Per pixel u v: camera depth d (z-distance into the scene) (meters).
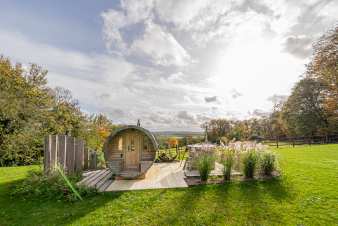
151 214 5.07
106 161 8.20
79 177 8.46
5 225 4.68
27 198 6.25
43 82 21.14
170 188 6.91
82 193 6.39
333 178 7.38
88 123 23.19
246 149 8.37
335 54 22.45
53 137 7.73
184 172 9.39
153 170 10.30
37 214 5.18
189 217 4.88
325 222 4.47
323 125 34.00
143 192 6.57
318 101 34.03
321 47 23.72
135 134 8.83
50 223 4.73
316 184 6.78
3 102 16.20
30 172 7.97
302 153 14.88
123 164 8.62
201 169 7.46
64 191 6.39
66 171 8.41
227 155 8.31
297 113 35.91
